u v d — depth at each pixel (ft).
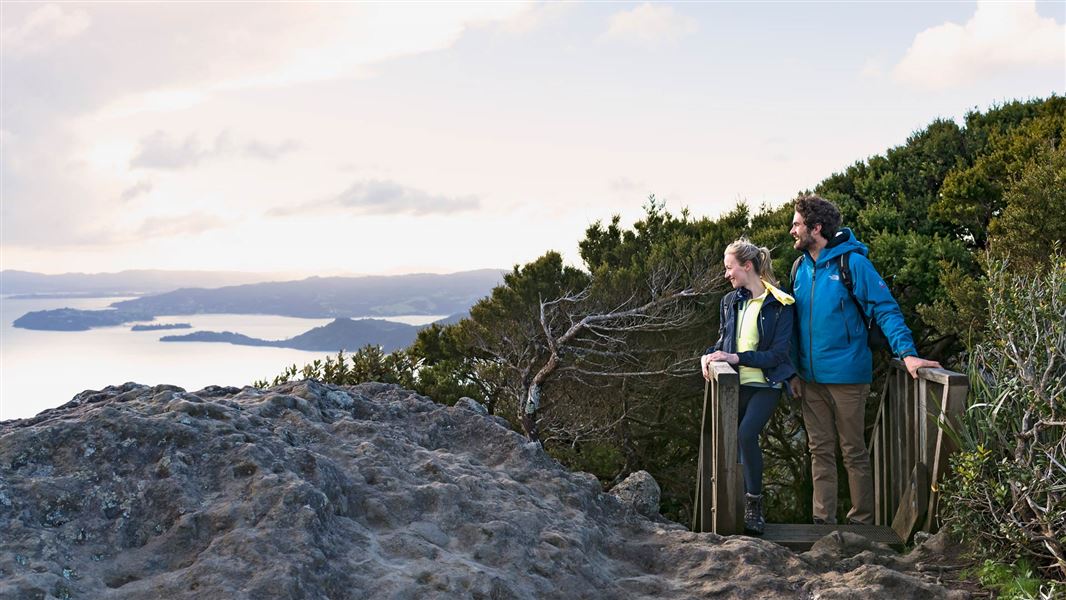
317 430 13.80
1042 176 22.41
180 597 9.12
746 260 15.66
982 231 28.89
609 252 37.99
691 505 34.76
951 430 13.41
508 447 15.75
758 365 15.02
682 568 12.94
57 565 9.29
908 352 15.08
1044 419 12.07
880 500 17.56
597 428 34.63
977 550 12.74
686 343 32.99
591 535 13.29
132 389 14.73
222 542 9.93
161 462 11.12
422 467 13.46
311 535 10.28
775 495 37.73
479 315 37.65
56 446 11.22
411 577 10.44
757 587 12.04
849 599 11.44
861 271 15.90
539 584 11.30
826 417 16.66
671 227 38.06
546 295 36.01
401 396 17.26
